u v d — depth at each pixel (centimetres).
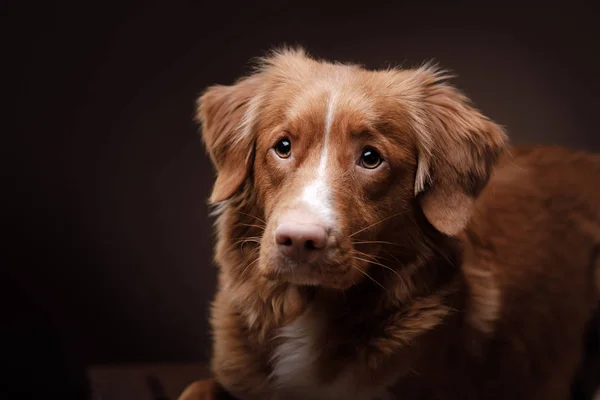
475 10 143
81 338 147
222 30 147
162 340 150
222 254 85
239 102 85
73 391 143
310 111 78
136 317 149
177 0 146
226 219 85
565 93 145
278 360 84
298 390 85
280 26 146
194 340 151
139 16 146
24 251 145
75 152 147
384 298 82
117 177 148
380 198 79
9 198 144
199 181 151
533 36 144
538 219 96
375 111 79
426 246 82
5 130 144
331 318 83
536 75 144
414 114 81
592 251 101
